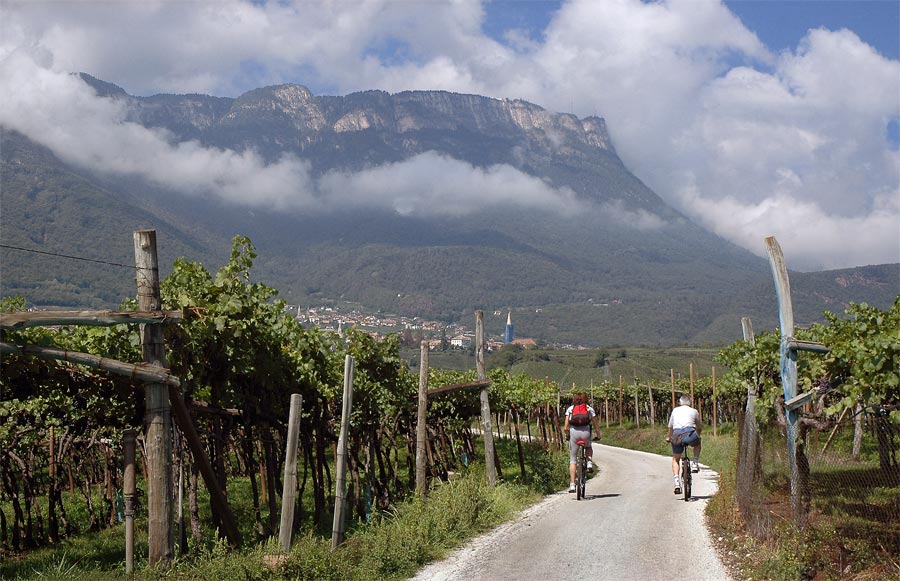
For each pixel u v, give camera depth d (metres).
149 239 9.38
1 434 13.66
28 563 11.96
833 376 9.74
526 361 149.62
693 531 11.34
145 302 9.33
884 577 7.34
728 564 9.05
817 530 8.72
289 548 9.89
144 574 8.91
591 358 152.25
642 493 16.94
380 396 16.84
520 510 14.32
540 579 8.61
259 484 22.16
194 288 11.52
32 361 10.01
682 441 15.33
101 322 8.71
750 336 17.33
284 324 13.16
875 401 8.59
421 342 14.89
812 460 10.45
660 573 8.68
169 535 9.26
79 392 11.18
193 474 12.04
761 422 11.19
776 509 10.55
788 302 9.68
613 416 66.75
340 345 16.45
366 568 9.36
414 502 13.55
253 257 12.16
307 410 14.83
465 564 9.66
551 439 38.97
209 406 11.80
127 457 9.41
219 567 9.07
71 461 20.75
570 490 15.86
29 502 15.91
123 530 16.02
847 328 10.60
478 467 19.09
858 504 9.94
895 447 9.94
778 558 8.19
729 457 21.02
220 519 10.56
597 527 11.92
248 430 13.03
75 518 18.48
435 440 24.14
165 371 9.23
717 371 124.06
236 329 11.46
